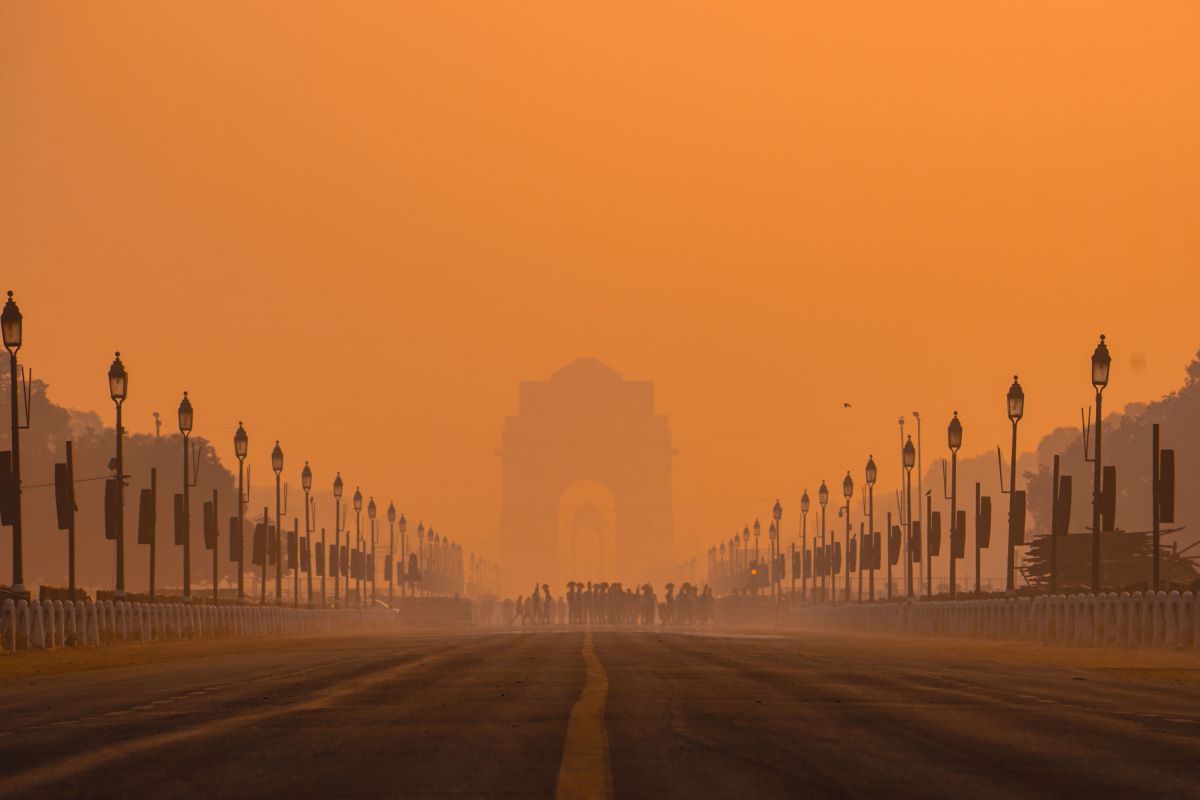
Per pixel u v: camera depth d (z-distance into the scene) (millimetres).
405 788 45812
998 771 49562
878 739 59125
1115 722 67750
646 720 67000
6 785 46781
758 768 49969
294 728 64188
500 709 73188
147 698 85125
